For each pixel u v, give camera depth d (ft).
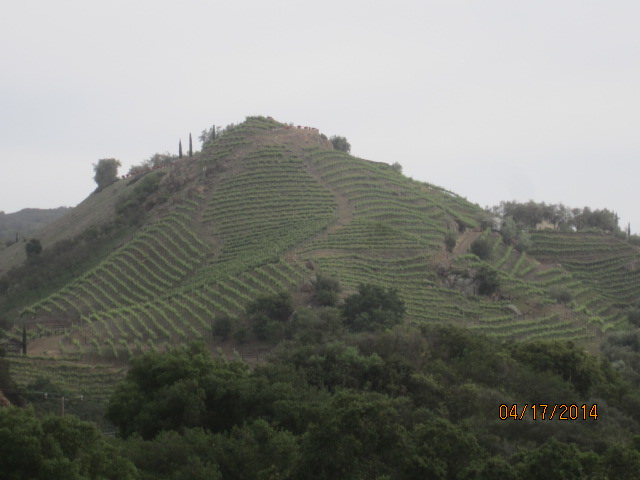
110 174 615.16
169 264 361.10
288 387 147.23
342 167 451.94
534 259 393.70
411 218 394.11
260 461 119.65
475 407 147.64
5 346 279.08
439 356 181.98
